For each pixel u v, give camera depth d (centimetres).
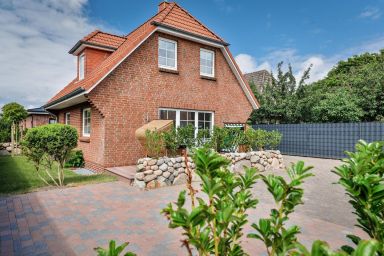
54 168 1081
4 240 409
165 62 1139
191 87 1205
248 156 1020
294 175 156
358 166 145
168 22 1137
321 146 1566
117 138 980
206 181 140
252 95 1439
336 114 1722
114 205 586
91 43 1204
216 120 1305
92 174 955
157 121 996
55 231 443
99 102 941
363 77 1925
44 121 2825
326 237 433
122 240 412
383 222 127
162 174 778
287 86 2017
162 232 443
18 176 897
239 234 161
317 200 664
